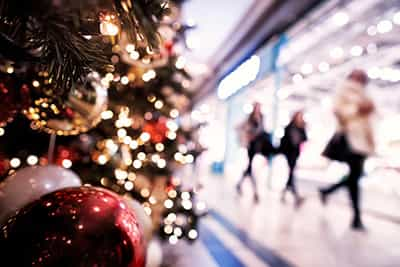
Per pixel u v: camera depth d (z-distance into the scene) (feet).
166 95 6.57
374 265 6.69
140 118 6.15
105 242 1.51
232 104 29.53
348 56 17.11
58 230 1.47
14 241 1.46
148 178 5.93
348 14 13.82
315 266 6.48
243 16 17.24
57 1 1.09
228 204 13.61
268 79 20.85
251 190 18.93
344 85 10.02
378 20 13.87
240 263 6.53
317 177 19.44
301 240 8.34
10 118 2.73
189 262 6.47
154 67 5.60
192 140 7.54
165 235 6.08
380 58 15.43
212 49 23.24
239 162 26.76
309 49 17.83
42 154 4.61
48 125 2.76
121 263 1.55
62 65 1.81
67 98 2.50
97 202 1.62
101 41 1.72
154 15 1.64
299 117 14.24
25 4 1.14
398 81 14.66
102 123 5.09
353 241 8.40
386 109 14.48
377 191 15.57
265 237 8.53
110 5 1.31
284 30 16.34
